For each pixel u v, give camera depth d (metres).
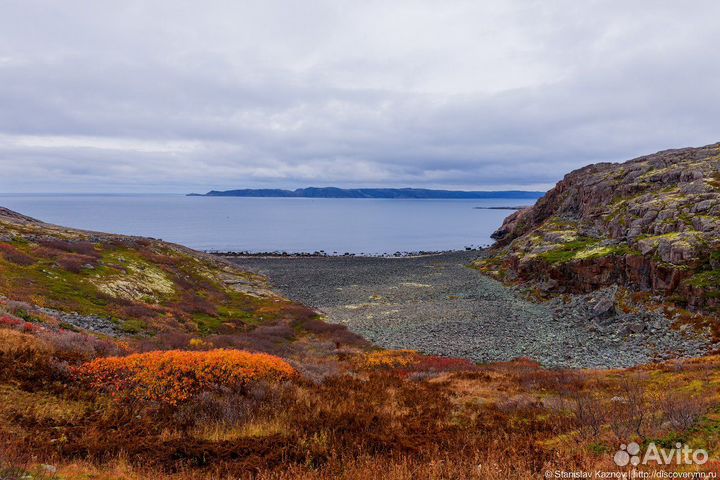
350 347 42.72
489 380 26.06
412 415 17.38
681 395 18.77
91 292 44.78
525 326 51.66
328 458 11.87
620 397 20.02
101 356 19.61
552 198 124.19
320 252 147.75
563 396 21.92
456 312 59.91
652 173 90.50
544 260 73.44
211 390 16.19
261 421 14.45
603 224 81.81
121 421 13.54
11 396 13.87
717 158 85.69
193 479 10.59
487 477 10.33
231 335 41.44
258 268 105.00
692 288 47.31
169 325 41.22
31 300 35.47
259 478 10.66
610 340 44.62
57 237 67.00
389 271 100.81
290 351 38.31
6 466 9.16
